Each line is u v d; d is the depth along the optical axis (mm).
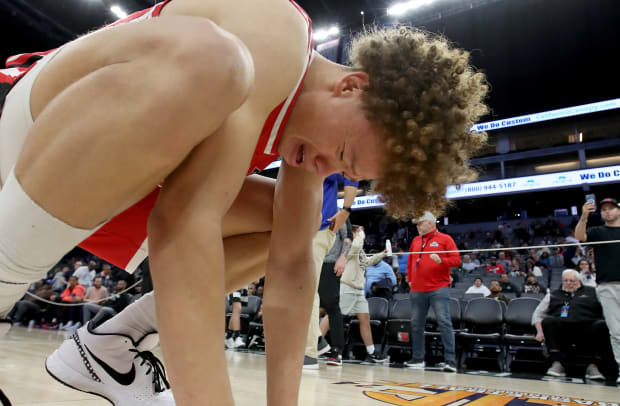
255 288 5793
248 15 598
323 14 10156
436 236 3613
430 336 4137
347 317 4355
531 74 12234
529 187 10516
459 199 11711
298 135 722
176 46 461
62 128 456
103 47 507
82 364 797
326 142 696
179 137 463
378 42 682
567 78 12094
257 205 914
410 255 3783
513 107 12719
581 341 3498
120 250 905
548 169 12281
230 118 528
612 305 3055
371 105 635
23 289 551
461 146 685
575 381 2980
